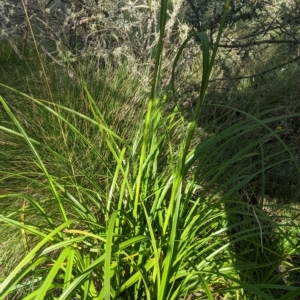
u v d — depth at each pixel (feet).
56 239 7.02
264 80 14.28
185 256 7.04
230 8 11.08
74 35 15.05
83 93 11.76
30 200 6.55
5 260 8.41
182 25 12.83
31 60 15.19
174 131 11.14
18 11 15.62
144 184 7.91
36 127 11.09
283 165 11.23
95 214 9.03
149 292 6.65
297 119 11.62
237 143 11.87
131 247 7.13
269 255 8.68
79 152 10.36
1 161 10.16
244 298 7.90
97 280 7.89
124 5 15.03
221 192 10.08
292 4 11.10
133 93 12.40
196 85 12.39
